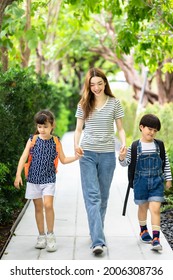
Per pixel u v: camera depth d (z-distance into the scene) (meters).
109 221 8.55
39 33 10.89
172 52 12.29
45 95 15.84
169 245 7.16
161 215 8.96
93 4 10.45
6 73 9.50
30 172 6.93
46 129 6.84
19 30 10.75
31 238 7.51
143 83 23.62
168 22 10.70
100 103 6.91
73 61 38.47
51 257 6.60
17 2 10.23
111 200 10.41
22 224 8.32
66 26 25.09
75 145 6.76
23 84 9.88
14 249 6.95
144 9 10.60
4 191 8.95
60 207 9.71
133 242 7.31
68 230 7.96
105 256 6.63
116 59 26.64
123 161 6.95
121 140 6.93
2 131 8.27
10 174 9.02
